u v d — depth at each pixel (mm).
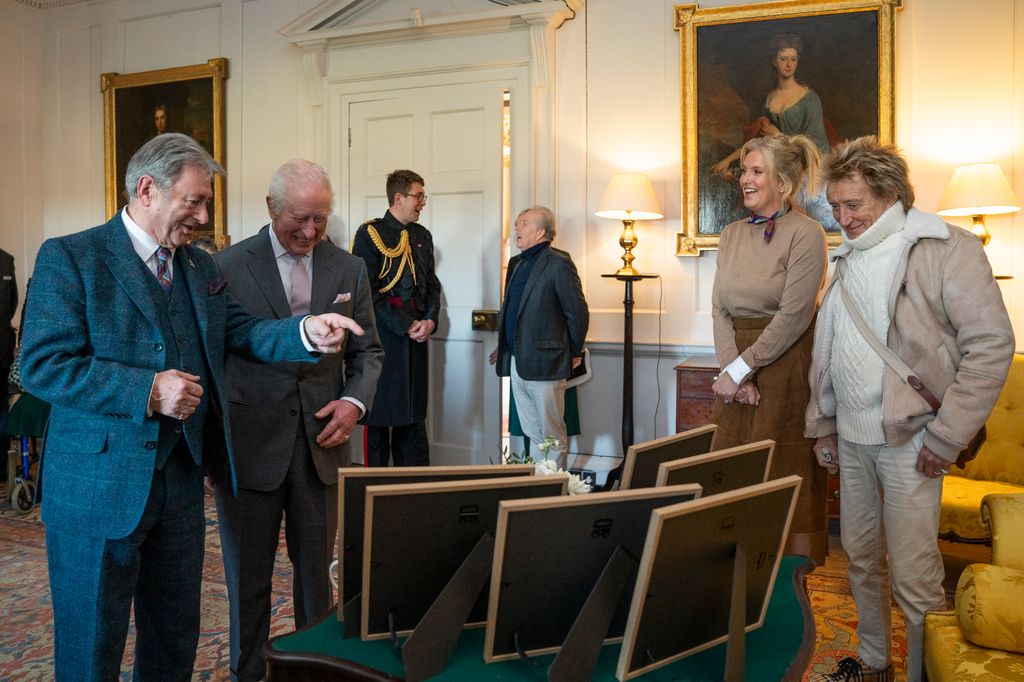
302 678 1357
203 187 1761
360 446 5473
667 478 1507
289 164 2141
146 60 6059
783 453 2756
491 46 5082
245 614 2207
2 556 3734
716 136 4641
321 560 2301
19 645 2807
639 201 4422
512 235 5094
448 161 5234
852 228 2162
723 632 1397
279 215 2143
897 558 2148
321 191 2129
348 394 2340
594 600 1273
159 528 1849
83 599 1737
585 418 4973
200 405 1862
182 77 5863
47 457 1795
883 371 2117
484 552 1354
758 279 2771
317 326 1933
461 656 1328
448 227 5254
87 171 6281
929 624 1977
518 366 4348
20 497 4461
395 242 4516
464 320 5211
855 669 2336
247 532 2189
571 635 1241
